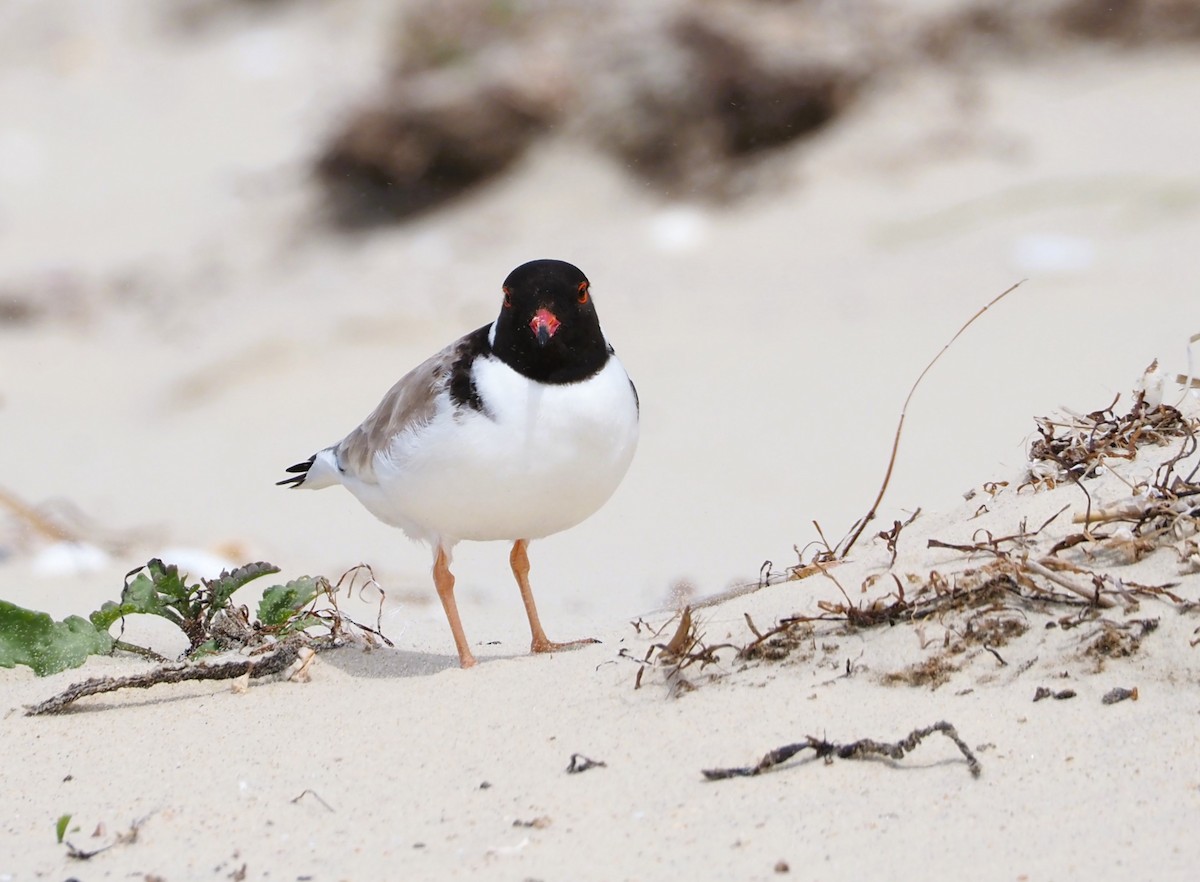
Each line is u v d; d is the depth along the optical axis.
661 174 21.72
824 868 5.33
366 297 20.39
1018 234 17.61
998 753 5.95
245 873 5.64
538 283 7.49
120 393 19.27
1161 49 21.91
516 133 22.61
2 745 7.17
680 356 16.28
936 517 8.38
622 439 7.86
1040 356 14.29
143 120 28.70
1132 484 7.49
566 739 6.59
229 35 31.31
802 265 18.36
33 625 8.25
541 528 8.10
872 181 20.31
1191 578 6.57
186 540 12.98
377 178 23.19
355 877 5.55
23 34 32.53
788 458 13.36
